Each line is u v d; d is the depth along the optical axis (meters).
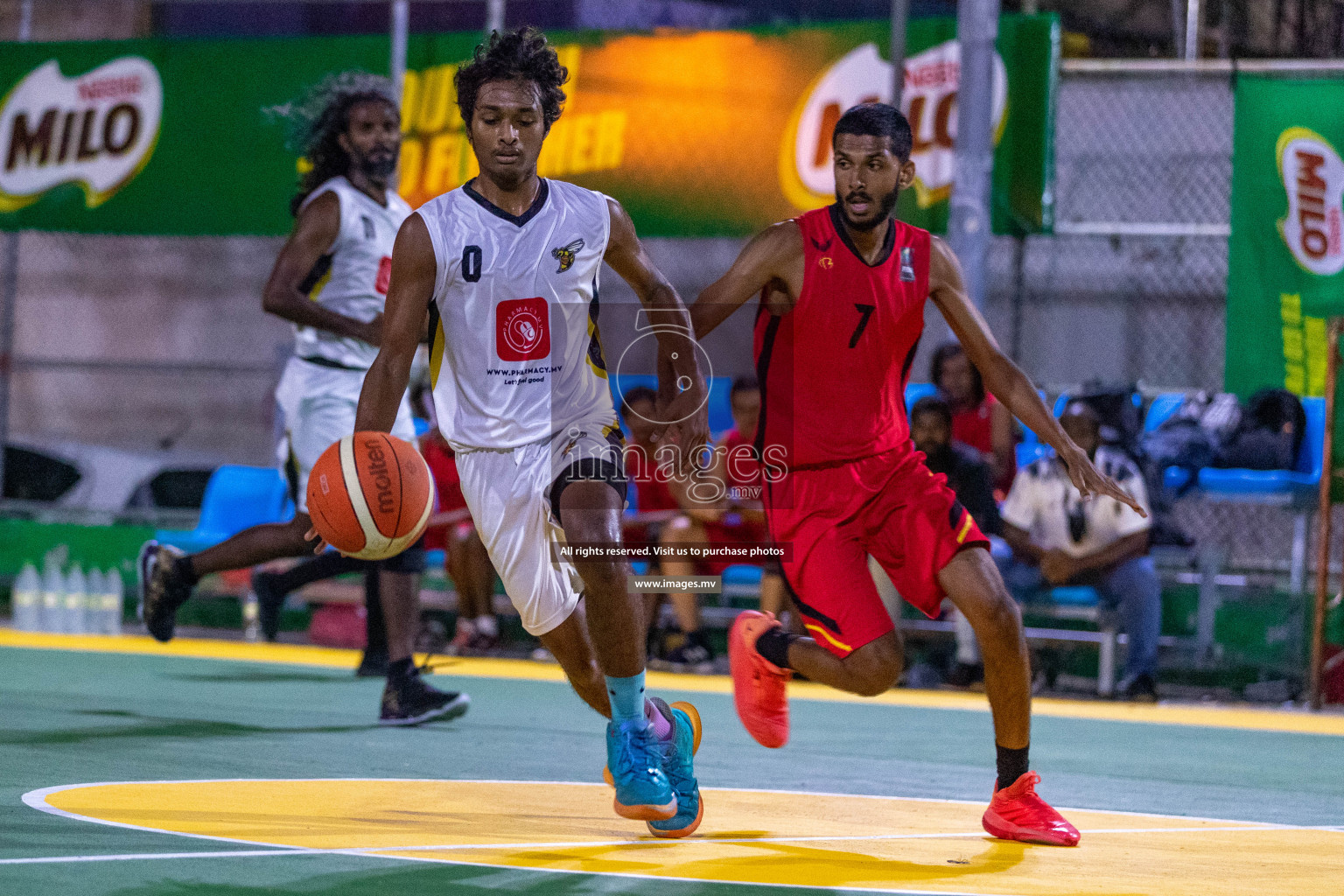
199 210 20.69
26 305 31.39
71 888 5.57
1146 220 20.88
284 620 20.95
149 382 31.50
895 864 6.70
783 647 8.54
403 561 12.05
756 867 6.46
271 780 8.73
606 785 9.07
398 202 12.79
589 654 7.57
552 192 7.40
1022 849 7.25
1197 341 21.89
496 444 7.21
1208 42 20.38
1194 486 17.52
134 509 21.84
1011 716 7.54
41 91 21.25
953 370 17.70
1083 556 16.39
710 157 18.75
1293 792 10.15
